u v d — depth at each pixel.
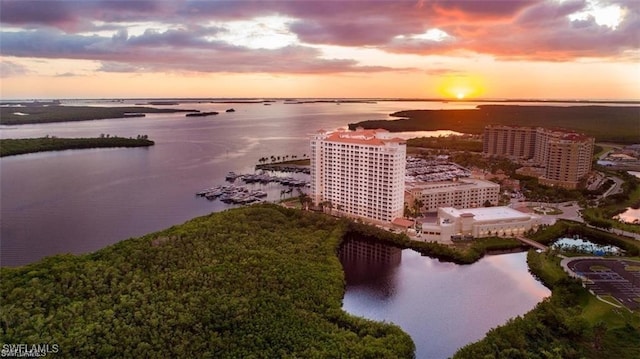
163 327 187.38
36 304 197.50
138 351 172.62
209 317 196.12
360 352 178.00
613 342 192.75
